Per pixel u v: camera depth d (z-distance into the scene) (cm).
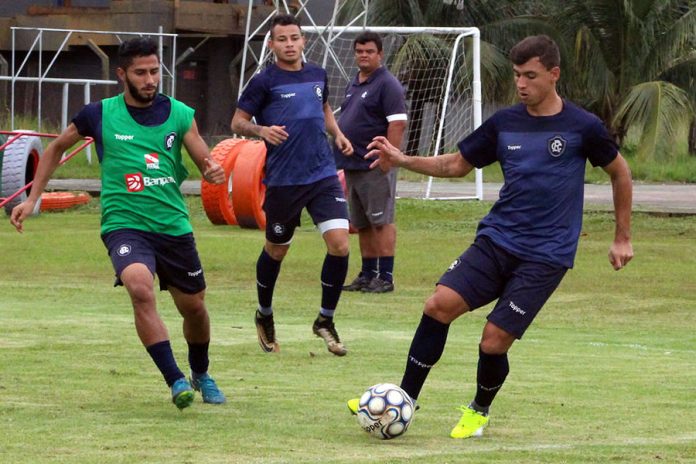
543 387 1766
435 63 7262
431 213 4925
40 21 8325
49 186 5838
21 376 1778
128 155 1498
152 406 1551
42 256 3656
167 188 1508
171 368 1454
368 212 2944
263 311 2067
